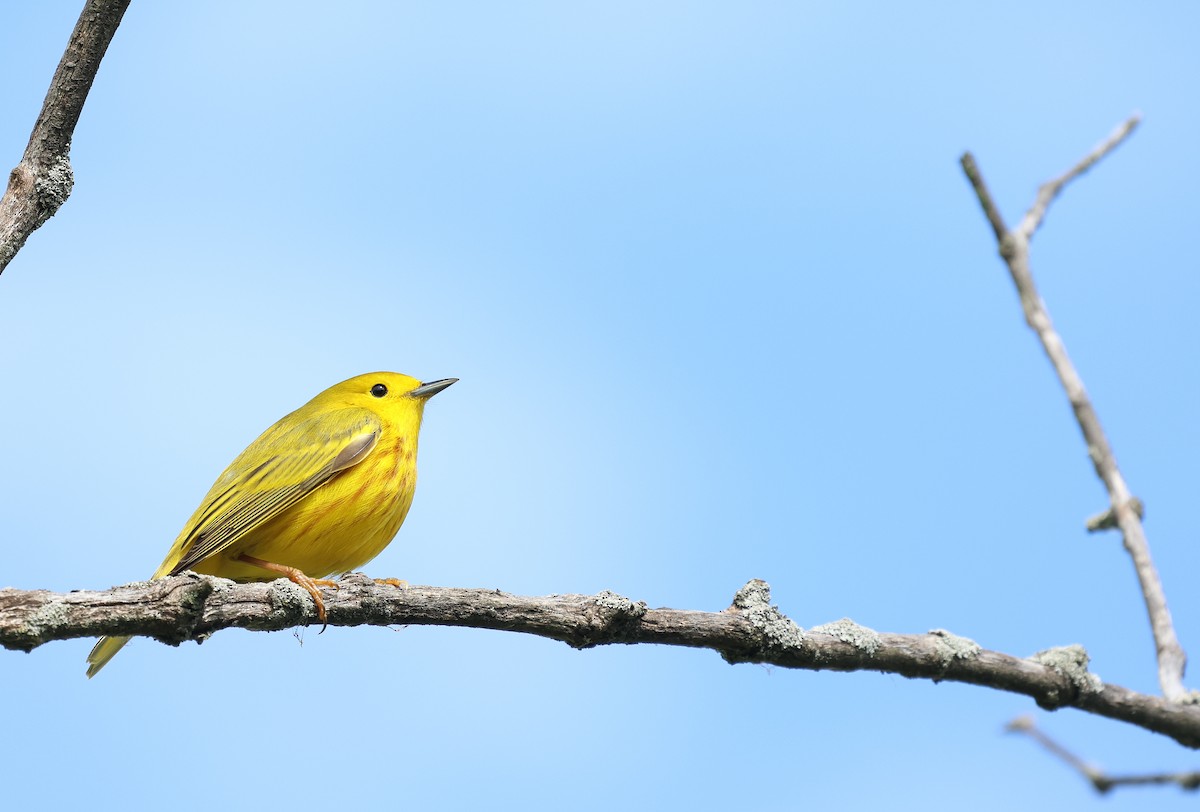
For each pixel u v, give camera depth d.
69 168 10.07
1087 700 10.16
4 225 9.70
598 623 10.66
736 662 10.88
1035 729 6.55
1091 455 7.62
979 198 7.39
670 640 10.73
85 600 9.55
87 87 9.95
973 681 10.55
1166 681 7.39
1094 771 6.37
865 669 10.70
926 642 10.69
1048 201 7.37
